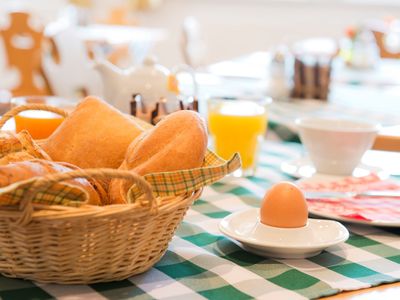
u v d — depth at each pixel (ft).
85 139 2.65
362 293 2.21
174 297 2.12
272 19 16.20
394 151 4.43
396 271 2.43
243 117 3.87
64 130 2.69
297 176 3.79
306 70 6.45
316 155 3.79
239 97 4.30
